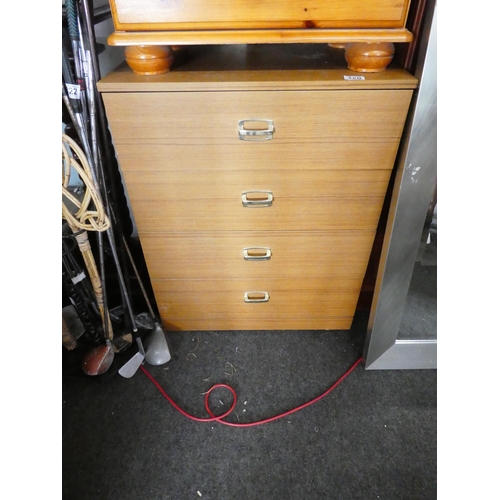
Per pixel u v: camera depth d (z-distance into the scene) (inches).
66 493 40.4
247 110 36.5
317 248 46.8
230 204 42.9
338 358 53.3
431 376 50.9
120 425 46.2
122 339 54.3
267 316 54.6
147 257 48.0
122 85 35.1
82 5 36.7
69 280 48.3
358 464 42.3
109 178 46.6
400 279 43.9
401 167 37.9
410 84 34.6
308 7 32.4
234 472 41.8
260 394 49.1
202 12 32.7
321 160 39.6
